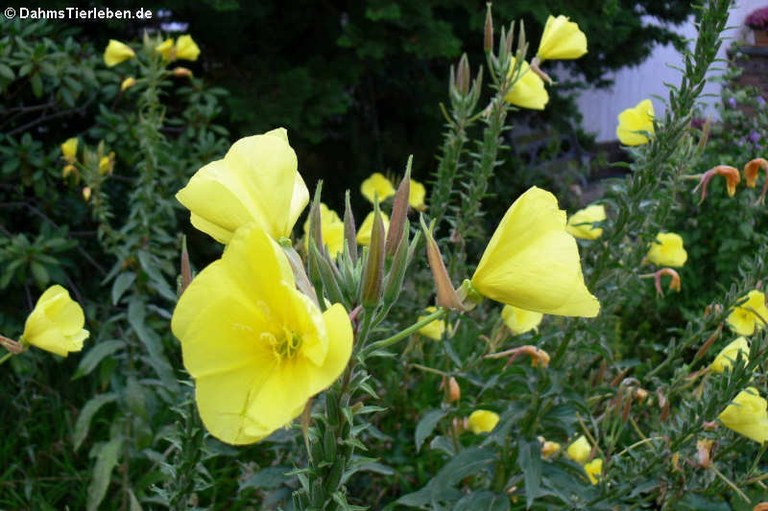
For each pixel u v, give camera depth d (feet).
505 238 3.94
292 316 3.38
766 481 8.68
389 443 10.70
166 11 16.70
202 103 16.72
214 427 3.28
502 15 16.79
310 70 17.19
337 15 18.10
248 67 17.30
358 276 3.90
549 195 3.94
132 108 14.26
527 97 8.93
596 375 9.09
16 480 10.42
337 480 4.12
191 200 3.85
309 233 3.85
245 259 3.33
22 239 11.42
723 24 7.09
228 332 3.36
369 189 13.38
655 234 8.55
